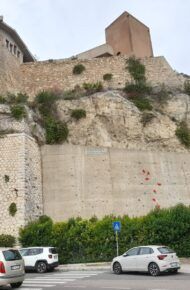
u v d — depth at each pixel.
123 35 46.53
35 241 21.12
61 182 25.75
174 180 27.03
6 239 21.45
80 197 25.19
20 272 12.46
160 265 14.85
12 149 24.50
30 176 24.30
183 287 11.19
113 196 25.48
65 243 21.09
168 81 35.38
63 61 36.81
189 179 27.48
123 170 26.55
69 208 24.88
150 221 20.75
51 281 14.11
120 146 29.48
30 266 18.12
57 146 27.00
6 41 34.44
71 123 30.00
